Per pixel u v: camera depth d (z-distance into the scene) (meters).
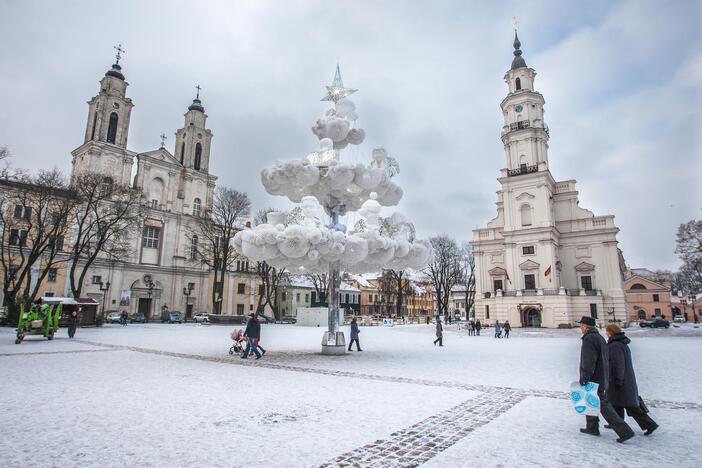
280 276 60.06
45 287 46.91
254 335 14.42
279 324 52.00
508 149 57.00
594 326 6.09
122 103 56.38
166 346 18.39
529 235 52.44
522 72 58.91
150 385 9.09
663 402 8.23
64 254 47.78
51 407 7.05
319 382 9.77
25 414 6.59
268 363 13.21
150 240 56.97
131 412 6.78
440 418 6.66
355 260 14.72
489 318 53.78
